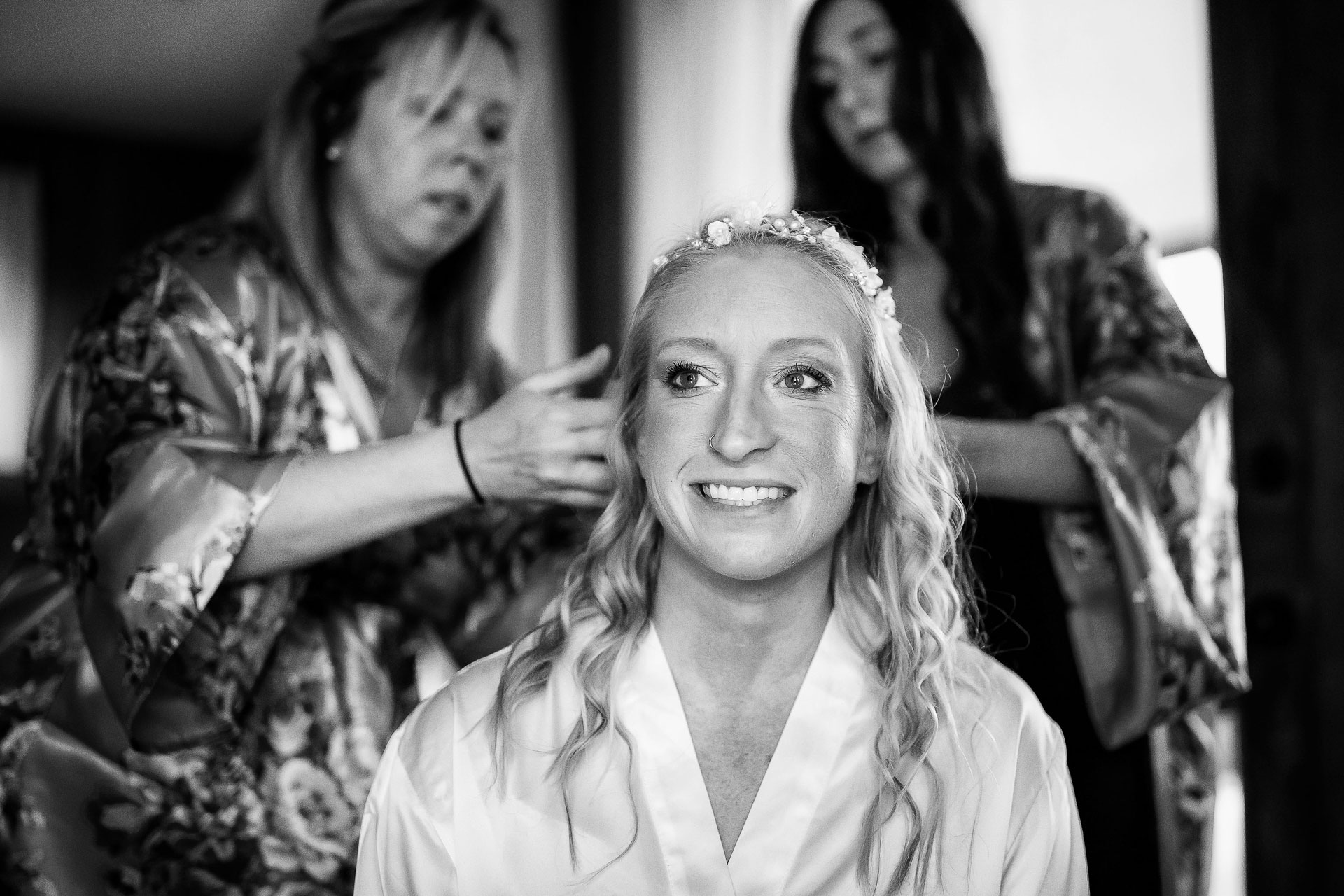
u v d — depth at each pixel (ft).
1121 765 4.25
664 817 2.71
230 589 3.67
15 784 3.59
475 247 4.99
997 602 4.25
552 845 2.73
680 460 2.65
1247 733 4.72
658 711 2.79
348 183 4.66
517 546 4.59
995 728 2.88
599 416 3.44
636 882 2.70
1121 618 4.13
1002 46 4.69
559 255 5.26
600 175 5.29
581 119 5.23
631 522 3.02
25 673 3.67
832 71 4.80
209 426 3.84
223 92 4.88
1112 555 4.15
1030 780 2.86
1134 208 4.78
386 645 4.20
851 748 2.80
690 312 2.74
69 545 3.77
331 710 3.99
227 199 4.62
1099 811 4.22
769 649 2.82
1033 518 4.23
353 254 4.57
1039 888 2.81
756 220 3.03
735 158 5.15
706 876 2.68
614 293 5.35
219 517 3.44
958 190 4.61
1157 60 4.77
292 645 4.00
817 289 2.81
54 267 5.05
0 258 5.00
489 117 5.01
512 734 2.80
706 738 2.83
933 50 4.66
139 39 4.93
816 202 4.84
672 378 2.75
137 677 3.42
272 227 4.47
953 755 2.83
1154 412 4.19
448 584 4.43
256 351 4.16
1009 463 4.02
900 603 2.94
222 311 4.06
